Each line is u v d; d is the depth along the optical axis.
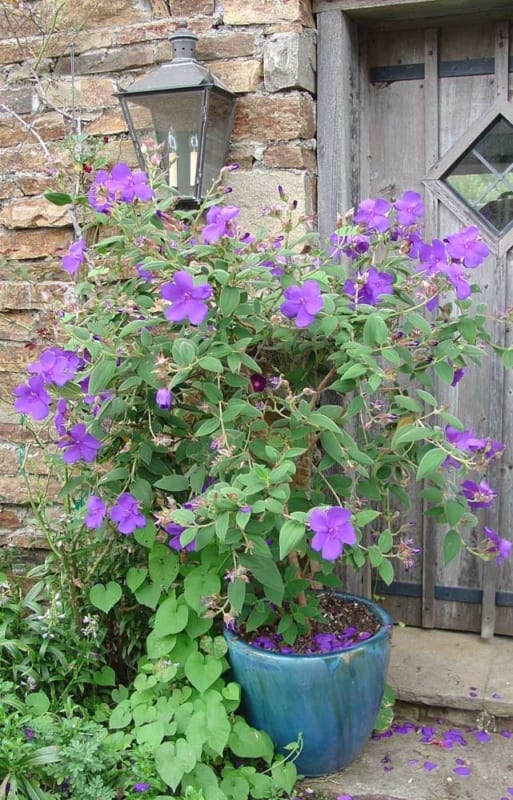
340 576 3.16
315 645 2.57
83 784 2.29
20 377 3.35
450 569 3.20
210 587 2.53
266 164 2.96
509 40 2.97
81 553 2.84
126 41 3.12
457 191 3.09
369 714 2.50
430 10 2.91
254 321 2.42
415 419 2.46
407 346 2.45
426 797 2.46
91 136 3.19
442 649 3.10
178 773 2.30
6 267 3.32
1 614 2.82
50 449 3.30
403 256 2.57
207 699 2.47
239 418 2.49
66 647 2.76
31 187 3.26
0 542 3.40
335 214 3.00
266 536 2.44
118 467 2.61
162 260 2.36
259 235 2.52
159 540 2.78
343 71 2.96
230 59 2.96
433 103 3.05
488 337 2.45
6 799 2.27
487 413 3.08
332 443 2.39
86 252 2.61
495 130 3.03
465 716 2.82
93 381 2.28
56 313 2.72
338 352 2.42
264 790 2.41
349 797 2.47
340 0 2.93
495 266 3.03
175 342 2.24
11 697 2.52
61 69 3.21
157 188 2.64
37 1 3.22
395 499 3.20
